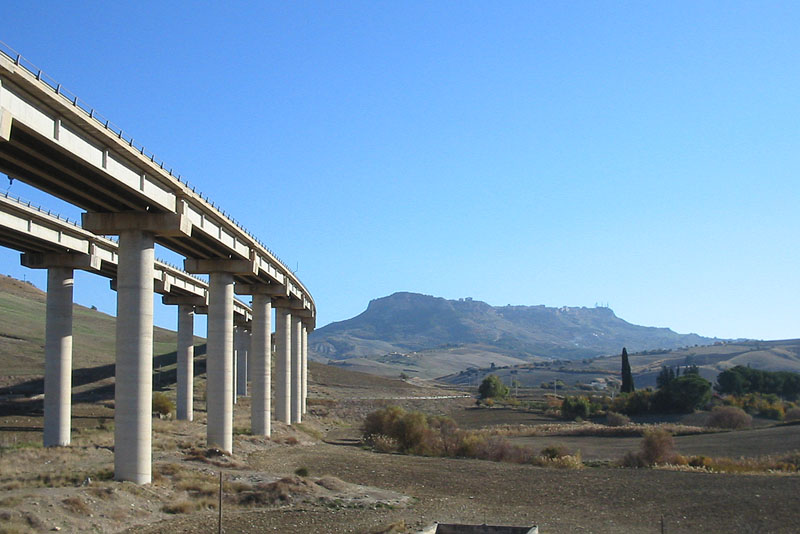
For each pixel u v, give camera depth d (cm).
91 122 3419
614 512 4081
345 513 3828
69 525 3117
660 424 11325
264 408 7625
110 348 14188
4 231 5109
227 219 5397
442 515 3916
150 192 4109
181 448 5716
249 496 4041
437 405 14300
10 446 5450
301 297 9469
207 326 6019
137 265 4247
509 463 6606
